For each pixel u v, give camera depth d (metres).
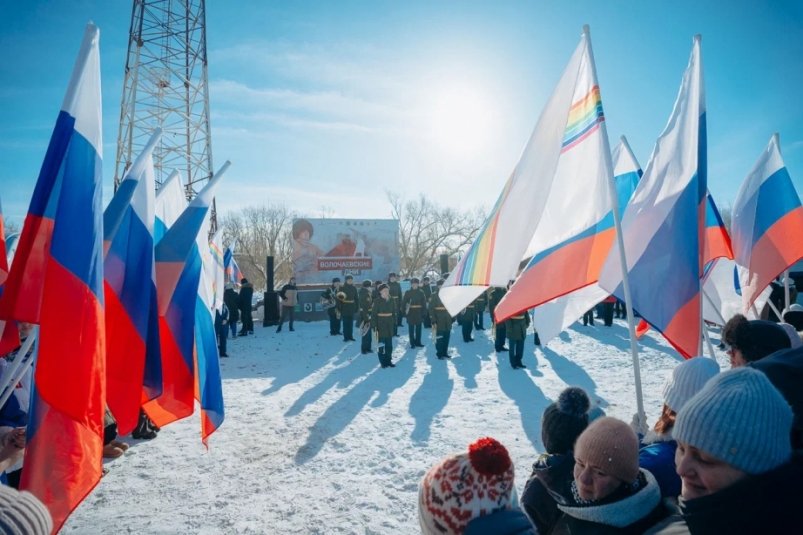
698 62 3.42
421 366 9.93
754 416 1.10
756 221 5.04
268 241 49.06
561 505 1.74
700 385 1.97
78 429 2.31
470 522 1.19
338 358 11.08
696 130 3.33
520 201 3.51
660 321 3.14
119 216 3.27
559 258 3.68
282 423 6.35
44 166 2.53
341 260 20.12
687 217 3.23
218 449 5.45
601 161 3.60
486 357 10.72
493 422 6.18
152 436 5.86
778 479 1.06
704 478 1.14
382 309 9.81
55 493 2.23
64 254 2.41
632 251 3.36
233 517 3.95
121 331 3.34
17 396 3.19
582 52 3.53
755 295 4.94
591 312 14.84
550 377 8.60
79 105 2.60
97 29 2.70
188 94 18.00
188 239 4.10
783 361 1.73
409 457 5.14
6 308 2.40
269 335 15.19
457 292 3.79
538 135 3.53
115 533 3.72
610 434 1.58
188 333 3.98
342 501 4.20
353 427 6.13
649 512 1.55
